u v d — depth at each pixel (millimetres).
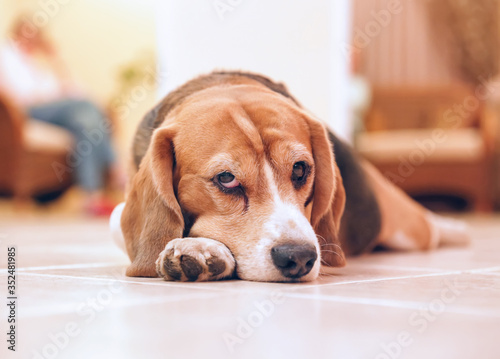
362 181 2682
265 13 3564
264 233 1752
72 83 9383
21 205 7496
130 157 2281
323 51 3633
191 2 3576
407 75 9672
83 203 7770
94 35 9859
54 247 3199
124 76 9180
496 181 7941
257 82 2318
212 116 1896
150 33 10023
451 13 9430
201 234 1844
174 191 1919
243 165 1805
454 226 3500
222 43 3574
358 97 7824
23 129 7402
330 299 1413
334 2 3658
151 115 2271
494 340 1029
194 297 1428
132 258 1917
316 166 2049
